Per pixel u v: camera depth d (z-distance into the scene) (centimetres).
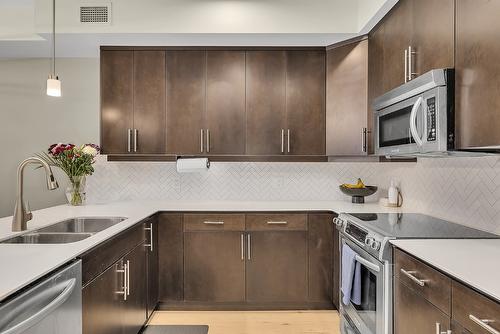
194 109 330
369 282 204
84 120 364
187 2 293
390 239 182
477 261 142
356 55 308
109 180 363
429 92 176
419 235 189
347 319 247
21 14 310
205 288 308
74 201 319
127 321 227
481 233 195
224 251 308
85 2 291
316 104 330
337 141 320
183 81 329
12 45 324
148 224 280
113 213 275
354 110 310
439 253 155
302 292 308
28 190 364
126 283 225
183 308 312
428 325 146
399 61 238
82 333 162
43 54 351
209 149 330
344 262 235
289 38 309
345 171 366
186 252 308
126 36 300
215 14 294
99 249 182
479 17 150
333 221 280
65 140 365
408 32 223
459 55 165
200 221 309
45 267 133
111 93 328
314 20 296
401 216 256
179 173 364
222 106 330
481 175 206
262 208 310
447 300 132
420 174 278
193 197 365
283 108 331
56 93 239
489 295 109
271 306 312
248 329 275
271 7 296
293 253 308
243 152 330
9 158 366
